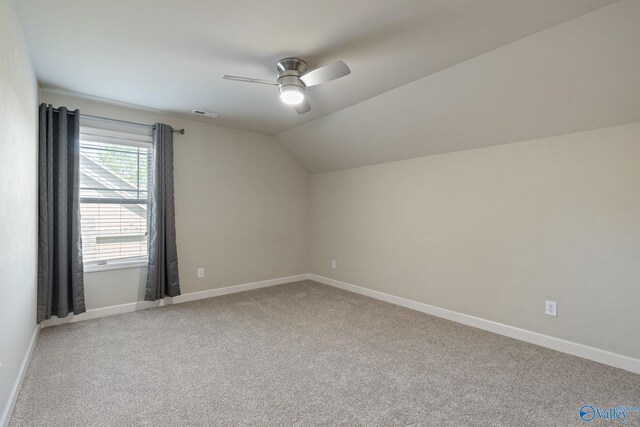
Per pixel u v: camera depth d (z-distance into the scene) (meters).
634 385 2.19
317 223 5.23
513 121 2.81
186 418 1.84
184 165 4.05
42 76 2.82
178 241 4.02
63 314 3.16
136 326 3.21
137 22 2.03
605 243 2.49
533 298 2.87
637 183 2.35
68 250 3.22
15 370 1.97
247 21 2.02
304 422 1.82
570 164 2.66
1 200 1.59
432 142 3.49
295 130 4.48
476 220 3.28
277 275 5.00
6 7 1.66
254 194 4.71
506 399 2.04
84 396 2.03
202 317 3.49
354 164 4.54
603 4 1.81
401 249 3.99
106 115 3.50
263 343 2.84
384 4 1.84
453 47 2.30
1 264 1.60
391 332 3.12
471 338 2.98
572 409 1.94
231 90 3.13
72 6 1.87
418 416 1.88
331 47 2.32
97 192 3.49
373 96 3.23
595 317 2.54
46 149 3.04
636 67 2.04
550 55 2.20
